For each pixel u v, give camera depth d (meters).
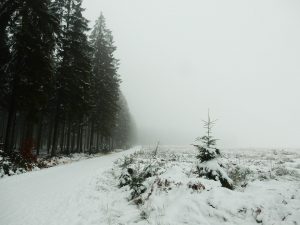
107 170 16.80
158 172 12.02
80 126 37.41
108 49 38.97
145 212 7.39
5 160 15.64
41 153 34.56
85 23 28.14
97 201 9.26
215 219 6.46
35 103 20.19
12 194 10.08
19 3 18.06
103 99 36.88
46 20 19.69
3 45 19.02
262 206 6.62
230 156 26.19
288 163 17.83
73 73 26.75
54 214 7.78
